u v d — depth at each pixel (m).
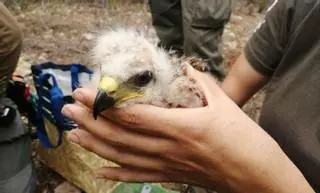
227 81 0.65
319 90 0.47
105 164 0.94
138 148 0.39
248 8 2.24
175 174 0.42
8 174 0.92
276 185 0.39
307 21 0.49
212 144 0.38
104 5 2.24
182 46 1.45
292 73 0.50
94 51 0.51
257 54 0.60
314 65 0.48
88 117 0.39
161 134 0.38
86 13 2.15
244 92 0.63
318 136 0.46
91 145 0.41
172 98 0.45
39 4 2.19
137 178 0.44
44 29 1.91
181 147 0.38
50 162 1.07
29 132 0.99
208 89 0.42
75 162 0.98
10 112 0.93
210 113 0.38
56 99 0.90
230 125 0.38
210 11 1.25
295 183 0.39
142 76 0.44
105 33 0.53
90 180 0.97
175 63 0.49
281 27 0.55
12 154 0.93
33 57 1.63
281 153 0.40
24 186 0.93
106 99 0.38
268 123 0.51
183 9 1.30
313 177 0.46
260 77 0.61
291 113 0.48
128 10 2.23
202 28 1.27
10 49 0.90
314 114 0.47
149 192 0.90
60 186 1.03
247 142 0.38
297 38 0.50
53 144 0.99
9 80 0.97
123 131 0.39
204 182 0.42
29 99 1.02
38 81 0.97
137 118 0.37
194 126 0.37
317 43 0.48
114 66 0.44
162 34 1.44
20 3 2.15
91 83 0.51
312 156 0.46
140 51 0.46
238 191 0.40
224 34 1.89
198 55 1.28
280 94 0.50
